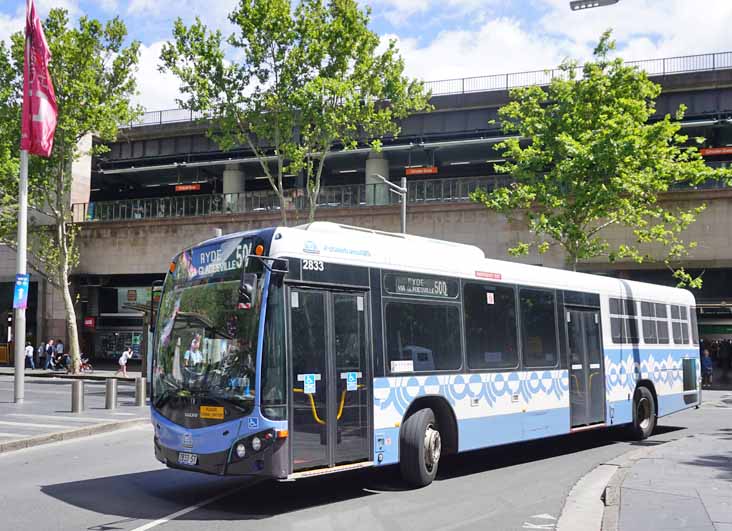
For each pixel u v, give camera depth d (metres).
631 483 9.66
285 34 27.22
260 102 28.31
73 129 35.84
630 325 15.98
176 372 9.46
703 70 36.44
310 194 29.36
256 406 8.53
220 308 9.25
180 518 8.49
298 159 28.14
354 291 9.92
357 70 27.67
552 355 13.46
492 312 12.28
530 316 13.11
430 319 11.05
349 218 38.31
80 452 13.97
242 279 8.60
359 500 9.56
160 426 9.44
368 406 9.80
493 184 36.19
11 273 47.38
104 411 20.66
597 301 14.98
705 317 37.19
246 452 8.55
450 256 11.76
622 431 16.28
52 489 10.29
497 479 11.21
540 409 12.95
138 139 48.88
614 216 27.59
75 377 38.50
